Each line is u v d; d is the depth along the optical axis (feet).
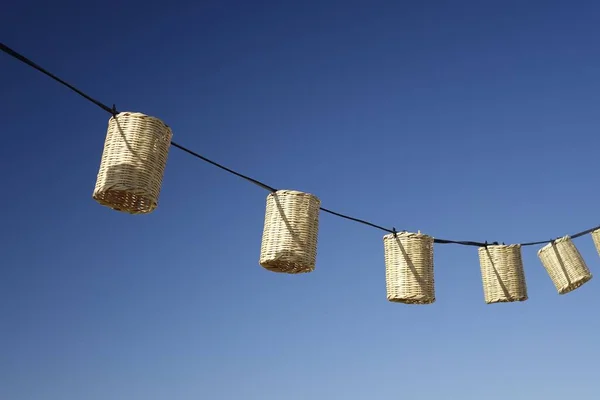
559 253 22.79
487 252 22.75
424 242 19.92
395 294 19.53
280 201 16.88
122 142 13.53
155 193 13.65
